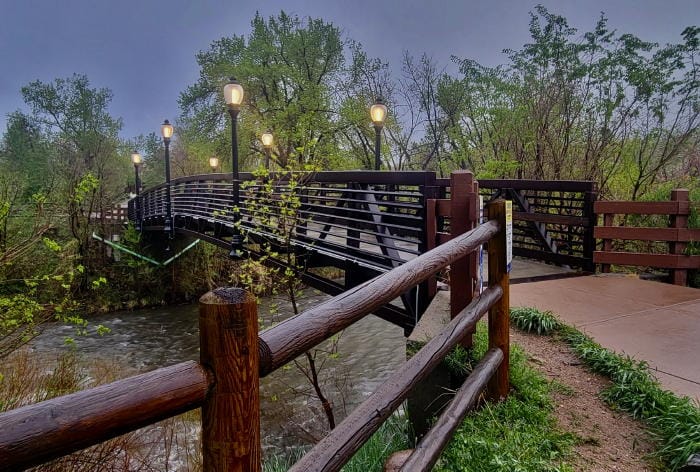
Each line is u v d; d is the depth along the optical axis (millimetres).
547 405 2225
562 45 9414
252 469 733
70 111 30250
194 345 12125
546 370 2629
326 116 19781
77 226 15242
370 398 1250
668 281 5285
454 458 1835
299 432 6422
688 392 2281
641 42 8539
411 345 2719
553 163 9320
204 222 11203
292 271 5656
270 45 20594
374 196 5039
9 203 7184
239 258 7676
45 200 7465
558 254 5941
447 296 3590
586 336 2984
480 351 2527
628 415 2148
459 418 1684
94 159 27719
